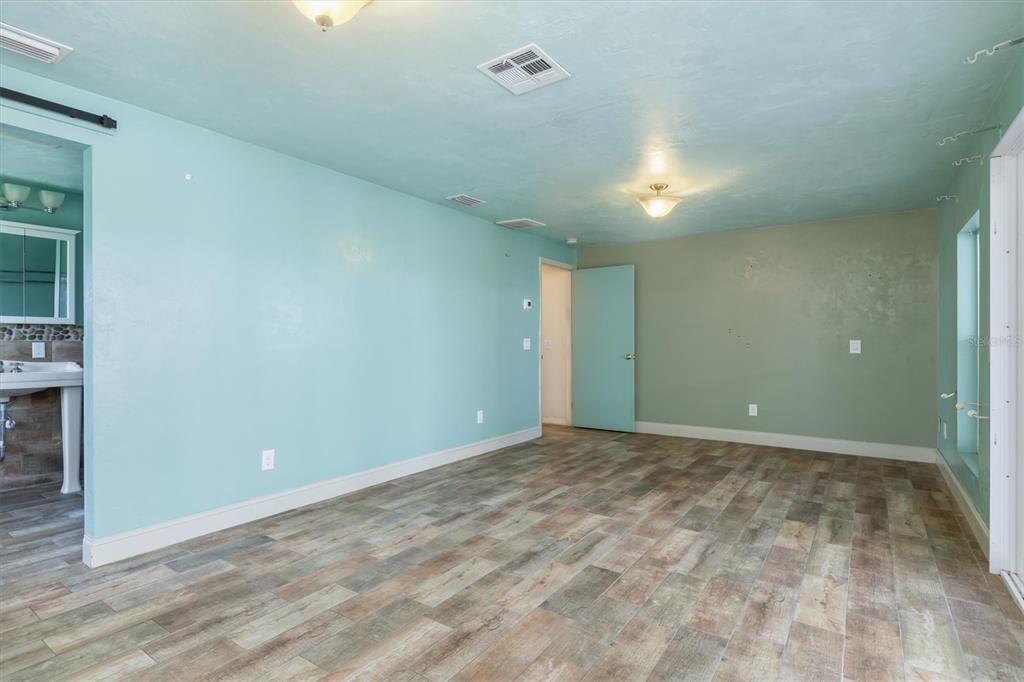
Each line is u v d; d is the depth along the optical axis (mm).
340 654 1865
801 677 1741
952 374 3879
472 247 5027
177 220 2867
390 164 3561
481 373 5133
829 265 5191
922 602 2230
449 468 4539
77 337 4246
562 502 3582
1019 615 2119
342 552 2742
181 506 2887
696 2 1828
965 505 3277
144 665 1799
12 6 1865
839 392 5148
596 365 6492
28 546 2807
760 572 2516
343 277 3777
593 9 1868
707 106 2662
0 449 3678
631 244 6367
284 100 2615
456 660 1831
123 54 2195
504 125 2902
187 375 2912
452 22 1948
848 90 2486
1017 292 2406
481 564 2602
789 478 4203
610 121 2842
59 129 2432
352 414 3844
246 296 3189
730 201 4473
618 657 1851
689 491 3842
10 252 3938
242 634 1988
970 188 3246
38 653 1864
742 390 5641
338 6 1641
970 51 2148
